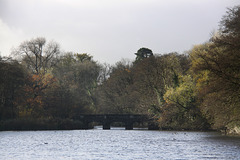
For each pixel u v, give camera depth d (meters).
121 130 103.50
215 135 68.31
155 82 100.69
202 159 35.25
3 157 38.62
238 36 50.09
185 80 89.06
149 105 100.12
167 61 96.38
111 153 41.53
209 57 54.19
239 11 52.56
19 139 63.50
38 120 101.12
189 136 67.75
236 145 47.41
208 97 57.44
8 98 101.88
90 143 55.47
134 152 42.19
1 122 92.94
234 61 49.88
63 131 94.94
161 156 38.12
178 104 87.69
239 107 54.66
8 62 100.31
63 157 38.50
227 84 50.75
